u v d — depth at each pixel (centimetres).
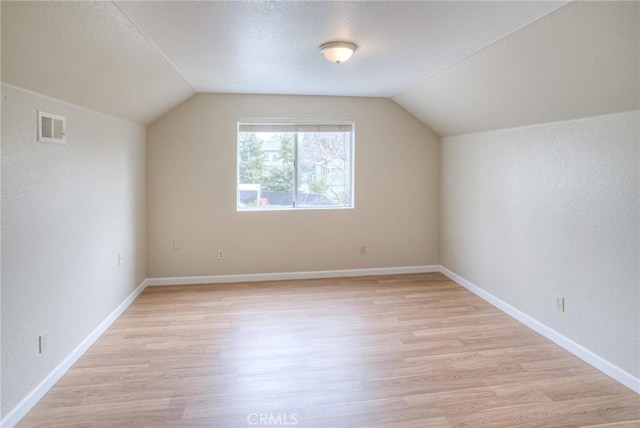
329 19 235
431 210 518
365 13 227
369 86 422
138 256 434
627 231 252
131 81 313
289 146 490
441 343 316
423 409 230
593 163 276
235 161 471
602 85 240
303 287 462
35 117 232
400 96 467
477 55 296
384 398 241
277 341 320
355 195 501
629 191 250
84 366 277
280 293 440
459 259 474
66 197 271
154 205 462
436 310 389
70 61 228
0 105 201
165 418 221
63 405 231
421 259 519
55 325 256
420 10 222
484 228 418
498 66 294
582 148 286
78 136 288
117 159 367
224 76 376
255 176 488
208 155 466
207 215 472
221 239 477
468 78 337
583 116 283
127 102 348
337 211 499
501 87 316
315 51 298
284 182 493
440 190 516
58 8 182
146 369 274
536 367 278
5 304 206
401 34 259
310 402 237
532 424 217
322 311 387
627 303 252
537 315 338
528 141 347
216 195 471
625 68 217
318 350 304
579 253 291
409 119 505
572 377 264
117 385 253
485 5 213
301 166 494
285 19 235
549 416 223
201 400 238
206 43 277
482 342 318
